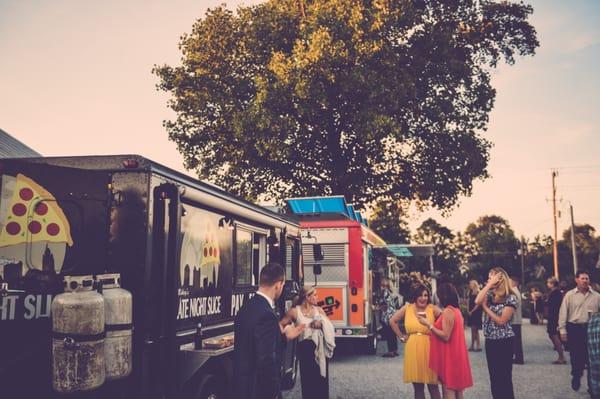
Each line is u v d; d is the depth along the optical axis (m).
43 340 4.39
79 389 3.94
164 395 4.66
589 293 9.19
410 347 6.68
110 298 4.18
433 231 65.94
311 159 24.34
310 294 6.89
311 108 20.59
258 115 20.47
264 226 7.64
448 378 6.20
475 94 24.34
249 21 23.44
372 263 15.36
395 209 27.50
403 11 20.36
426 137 23.83
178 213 4.80
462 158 23.19
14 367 4.35
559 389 9.27
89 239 4.57
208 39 23.38
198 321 5.45
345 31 19.95
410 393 8.91
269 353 4.17
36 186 4.60
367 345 14.17
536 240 83.94
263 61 22.62
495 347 6.60
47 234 4.54
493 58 25.52
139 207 4.60
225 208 6.10
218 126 23.45
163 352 4.67
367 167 24.50
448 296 6.42
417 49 22.28
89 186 4.62
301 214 13.27
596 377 4.84
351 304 13.23
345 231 13.37
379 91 19.92
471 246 87.69
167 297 4.72
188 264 5.26
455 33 23.94
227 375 5.95
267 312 4.28
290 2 23.48
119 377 4.18
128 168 4.64
